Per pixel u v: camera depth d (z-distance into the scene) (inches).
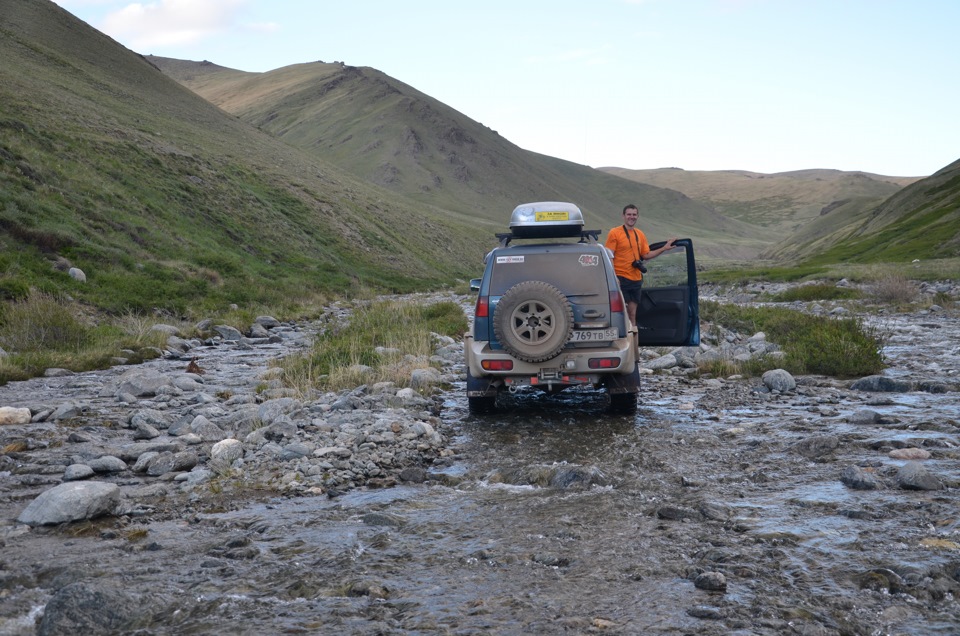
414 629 136.0
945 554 165.3
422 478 248.2
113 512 215.5
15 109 1555.1
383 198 3912.4
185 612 144.7
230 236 1626.5
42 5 3422.7
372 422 325.4
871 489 221.0
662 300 414.3
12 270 792.9
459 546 181.5
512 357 329.7
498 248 349.7
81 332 653.9
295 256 1764.3
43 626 135.9
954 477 228.5
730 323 697.6
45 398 416.5
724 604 142.9
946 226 2470.5
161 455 269.4
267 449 278.8
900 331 700.7
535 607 144.5
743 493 222.4
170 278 1049.5
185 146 2258.9
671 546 177.2
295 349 683.4
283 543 185.8
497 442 300.8
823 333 496.1
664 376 473.4
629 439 298.8
